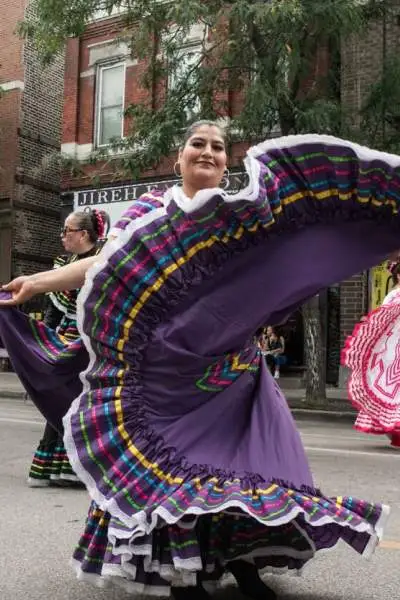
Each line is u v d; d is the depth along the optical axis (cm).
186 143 287
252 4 991
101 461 244
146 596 283
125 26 1302
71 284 273
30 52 1856
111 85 1648
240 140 1160
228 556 247
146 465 240
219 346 254
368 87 1181
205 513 221
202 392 251
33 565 329
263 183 248
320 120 1006
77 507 446
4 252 1814
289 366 1473
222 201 246
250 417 254
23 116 1842
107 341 250
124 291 250
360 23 1037
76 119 1675
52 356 295
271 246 259
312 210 259
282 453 248
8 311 293
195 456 242
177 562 224
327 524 240
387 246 261
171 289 250
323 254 261
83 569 243
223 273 255
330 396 1239
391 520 424
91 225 480
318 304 1143
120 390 248
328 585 300
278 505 226
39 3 1152
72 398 298
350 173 254
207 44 1370
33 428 847
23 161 1844
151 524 222
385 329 691
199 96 1139
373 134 1113
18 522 409
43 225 1892
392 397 691
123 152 1507
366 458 665
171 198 258
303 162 255
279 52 998
